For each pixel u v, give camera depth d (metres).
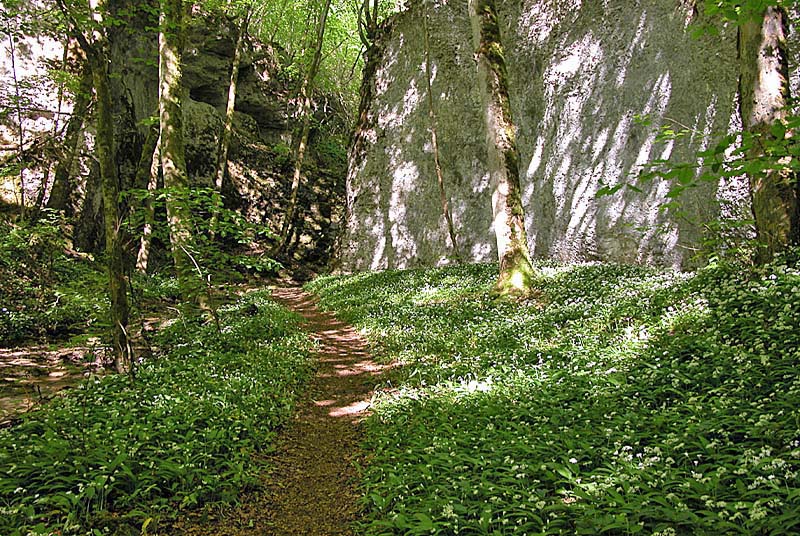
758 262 9.18
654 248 17.14
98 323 10.52
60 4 8.79
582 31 21.11
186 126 34.47
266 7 38.88
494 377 8.39
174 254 13.35
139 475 5.42
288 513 5.67
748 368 6.13
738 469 4.25
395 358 11.35
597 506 4.23
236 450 6.63
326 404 9.41
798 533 3.39
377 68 31.34
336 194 41.44
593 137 20.14
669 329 8.40
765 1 4.16
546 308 11.99
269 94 41.75
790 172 8.73
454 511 4.60
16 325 12.85
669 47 17.75
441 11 28.02
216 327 13.03
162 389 8.07
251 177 37.06
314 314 20.19
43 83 22.70
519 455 5.52
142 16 29.33
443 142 27.36
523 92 23.42
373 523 4.71
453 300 15.41
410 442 6.69
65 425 6.61
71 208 23.70
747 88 8.84
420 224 27.83
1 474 5.19
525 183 22.92
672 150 17.03
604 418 6.12
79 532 4.57
